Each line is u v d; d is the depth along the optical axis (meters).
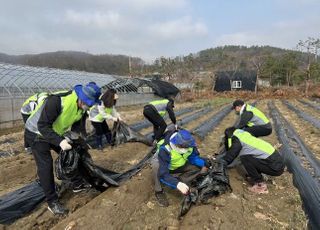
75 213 5.57
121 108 28.16
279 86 60.47
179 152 5.87
